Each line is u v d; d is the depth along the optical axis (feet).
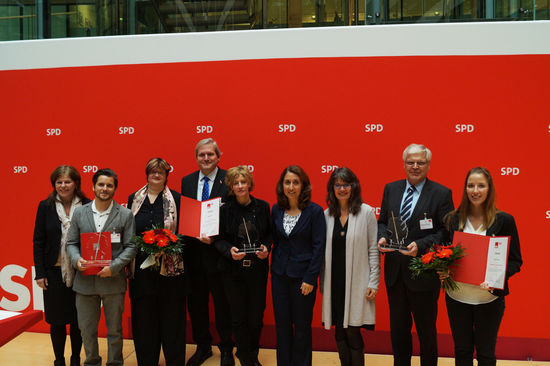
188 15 12.33
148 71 11.40
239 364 10.16
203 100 11.26
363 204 8.64
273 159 11.09
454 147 10.61
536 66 10.40
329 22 11.71
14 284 11.82
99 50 11.51
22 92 11.78
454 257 7.20
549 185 10.37
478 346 7.47
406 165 8.45
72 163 11.63
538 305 10.41
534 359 10.43
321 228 8.55
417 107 10.70
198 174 10.19
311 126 10.98
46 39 11.69
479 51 10.53
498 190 10.50
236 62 11.16
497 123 10.50
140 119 11.43
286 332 8.64
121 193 11.51
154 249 8.34
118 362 9.20
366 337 10.93
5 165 11.85
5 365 10.21
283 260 8.66
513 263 7.31
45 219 9.36
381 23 11.47
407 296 8.50
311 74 10.96
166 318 9.21
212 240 9.30
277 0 11.88
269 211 9.18
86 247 8.52
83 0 12.60
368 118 10.82
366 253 8.48
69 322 9.44
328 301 8.45
